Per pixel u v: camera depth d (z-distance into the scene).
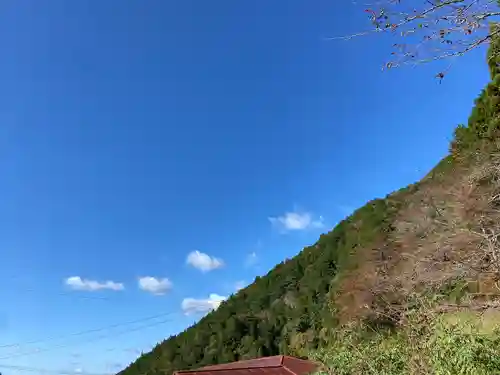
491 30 3.76
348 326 12.61
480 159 17.67
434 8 3.78
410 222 21.59
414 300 9.82
